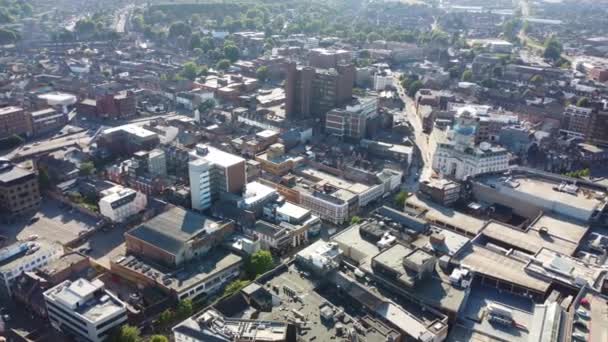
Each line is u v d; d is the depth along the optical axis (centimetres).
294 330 19412
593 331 19825
